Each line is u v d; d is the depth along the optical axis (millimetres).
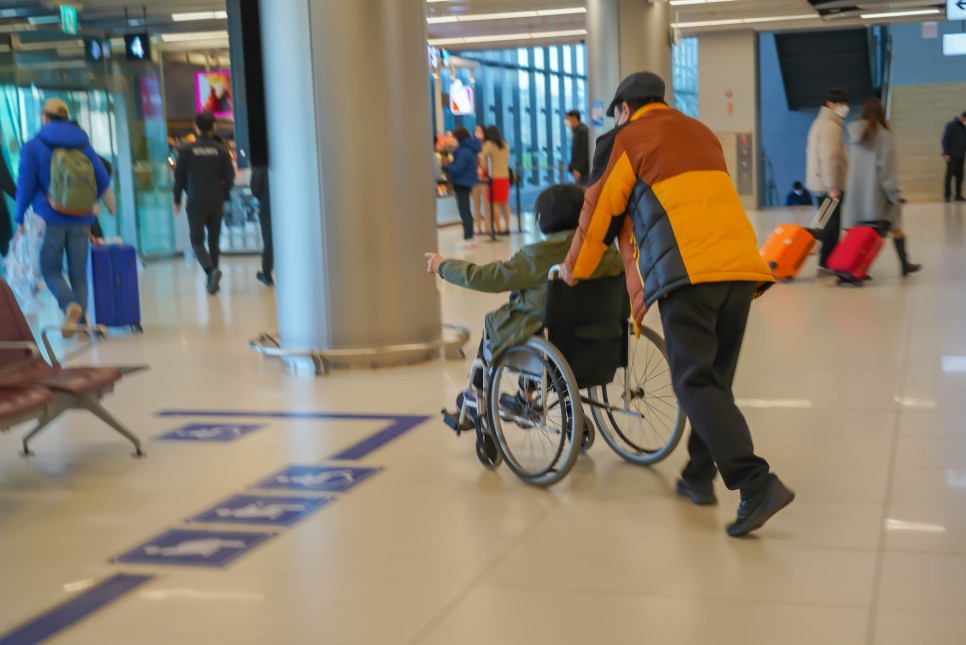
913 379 6348
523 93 28141
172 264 15805
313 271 7305
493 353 4594
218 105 21422
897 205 10688
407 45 7250
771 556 3662
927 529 3883
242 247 17094
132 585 3613
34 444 5617
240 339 8812
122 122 16406
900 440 5078
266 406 6359
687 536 3893
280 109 7238
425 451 5215
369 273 7285
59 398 4977
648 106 4168
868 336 7781
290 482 4781
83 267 9250
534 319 4543
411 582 3545
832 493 4340
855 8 19625
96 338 9039
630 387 5227
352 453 5230
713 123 23250
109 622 3312
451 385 6762
